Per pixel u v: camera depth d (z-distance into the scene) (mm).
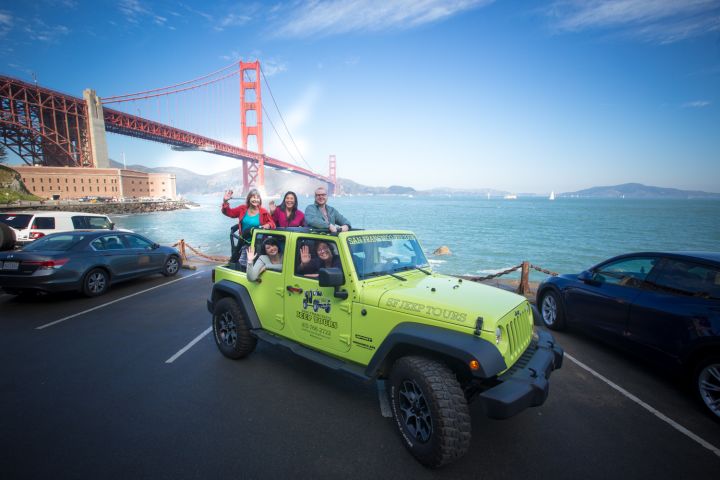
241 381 4082
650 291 4281
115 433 3119
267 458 2838
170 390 3865
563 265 19625
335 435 3137
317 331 3613
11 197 66875
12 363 4504
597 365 4598
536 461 2830
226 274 4820
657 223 51688
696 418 3459
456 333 2734
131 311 6801
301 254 3803
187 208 109312
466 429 2596
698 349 3584
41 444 2953
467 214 71625
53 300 7586
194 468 2713
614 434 3193
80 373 4246
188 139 106375
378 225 42031
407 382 2896
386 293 3146
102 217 12680
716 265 3771
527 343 3238
